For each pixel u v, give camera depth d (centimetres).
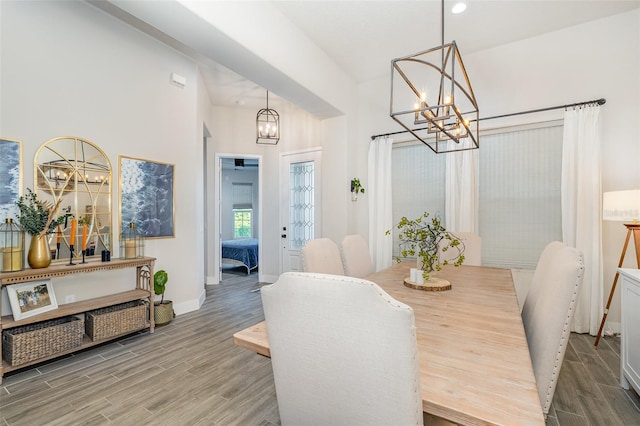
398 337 69
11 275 218
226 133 540
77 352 264
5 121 236
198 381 219
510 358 102
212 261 537
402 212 411
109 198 302
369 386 76
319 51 349
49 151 260
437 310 154
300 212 525
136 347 276
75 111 277
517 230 338
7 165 237
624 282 205
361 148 442
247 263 612
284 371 92
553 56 323
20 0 244
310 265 210
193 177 389
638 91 291
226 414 182
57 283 266
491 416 72
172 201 362
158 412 184
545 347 120
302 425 93
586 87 310
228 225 966
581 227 296
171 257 363
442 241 309
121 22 313
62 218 261
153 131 342
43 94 257
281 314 87
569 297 115
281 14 286
